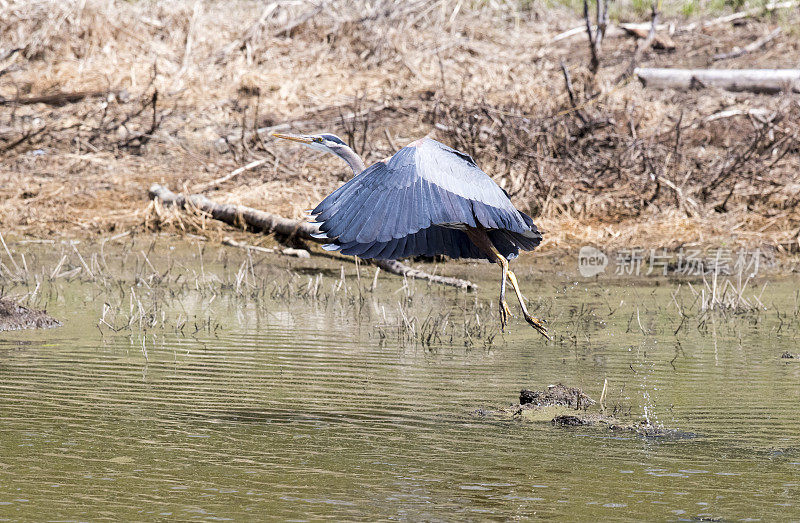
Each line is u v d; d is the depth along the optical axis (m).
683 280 23.67
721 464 12.12
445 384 15.41
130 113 33.47
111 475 11.52
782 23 40.16
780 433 13.26
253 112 33.97
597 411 14.16
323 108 34.00
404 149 9.18
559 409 14.23
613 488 11.30
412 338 18.28
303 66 37.09
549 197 28.06
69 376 15.48
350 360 16.73
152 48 37.88
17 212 27.50
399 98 34.38
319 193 28.78
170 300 21.09
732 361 16.86
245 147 30.41
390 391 15.02
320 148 12.70
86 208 28.05
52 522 10.20
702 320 19.98
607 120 30.25
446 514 10.52
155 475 11.55
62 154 30.91
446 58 37.75
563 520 10.42
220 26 39.44
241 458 12.15
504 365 16.56
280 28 39.28
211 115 33.75
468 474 11.69
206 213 27.39
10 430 12.98
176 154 31.36
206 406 14.16
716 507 10.81
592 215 28.05
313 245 26.30
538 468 11.92
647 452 12.52
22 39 36.84
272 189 28.95
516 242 10.91
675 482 11.52
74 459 12.02
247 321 19.42
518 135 29.92
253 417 13.70
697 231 26.97
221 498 10.90
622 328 19.25
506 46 39.19
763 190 28.81
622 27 40.00
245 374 15.80
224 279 23.12
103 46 37.72
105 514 10.43
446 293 22.36
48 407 13.97
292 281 23.14
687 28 40.41
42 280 22.55
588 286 23.03
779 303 21.48
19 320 18.56
